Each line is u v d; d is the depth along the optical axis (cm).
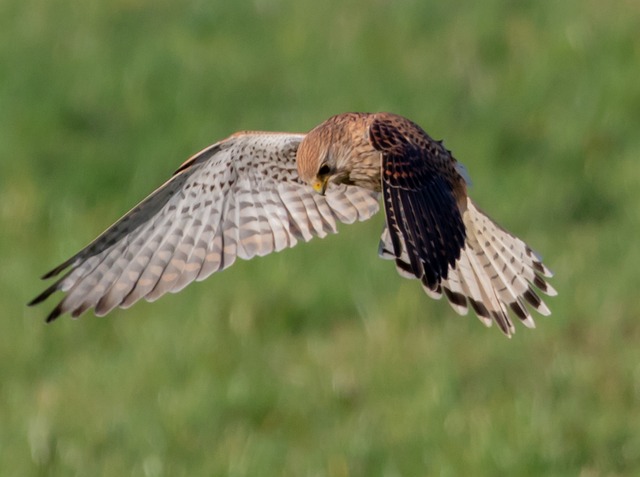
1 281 2086
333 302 1961
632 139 2441
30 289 2048
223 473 1608
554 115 2500
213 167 1168
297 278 2020
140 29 2852
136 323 1967
